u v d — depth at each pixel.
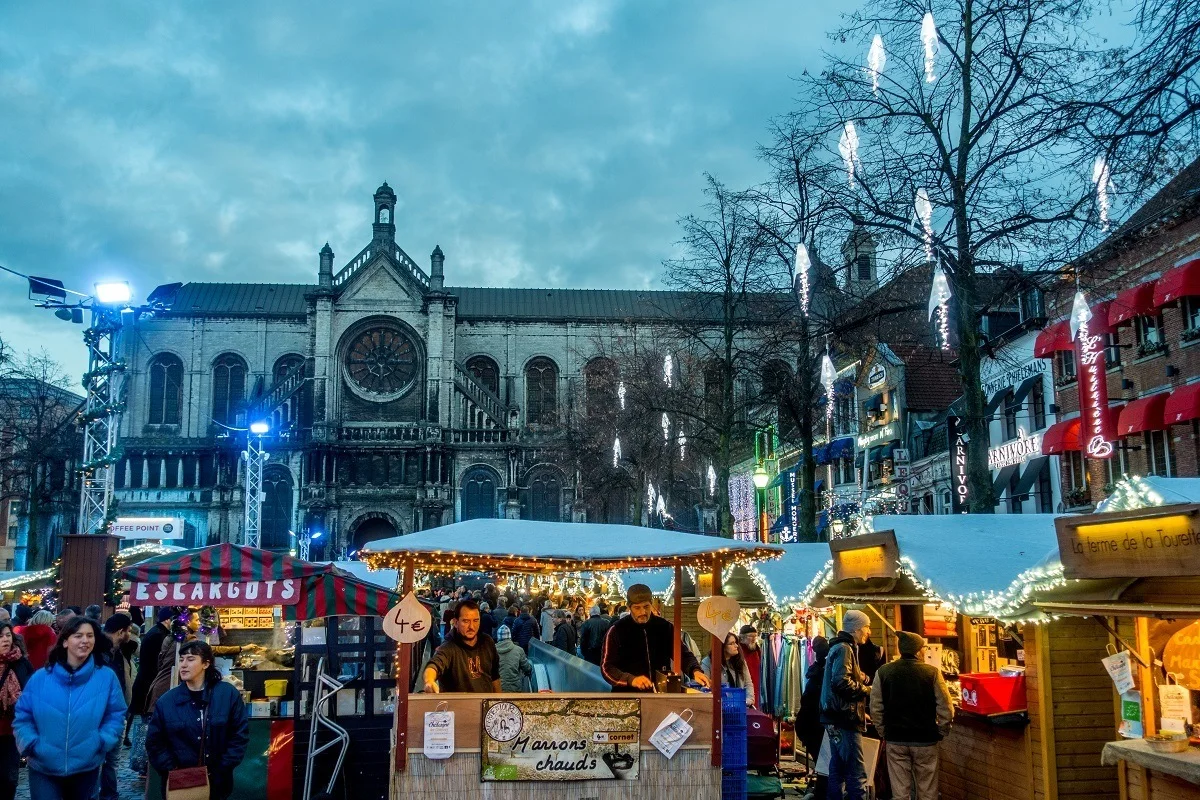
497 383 92.00
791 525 58.78
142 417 86.50
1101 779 10.97
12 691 10.65
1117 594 9.73
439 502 81.69
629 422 49.81
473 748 9.21
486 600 35.69
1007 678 11.47
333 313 85.06
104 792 13.76
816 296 28.64
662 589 22.53
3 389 66.75
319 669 13.47
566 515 82.00
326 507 80.12
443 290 85.81
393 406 84.69
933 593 11.86
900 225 19.98
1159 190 13.90
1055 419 36.00
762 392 32.31
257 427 64.88
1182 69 11.09
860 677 12.37
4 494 66.38
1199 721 9.33
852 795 12.00
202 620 23.25
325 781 13.46
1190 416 26.81
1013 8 19.45
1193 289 26.97
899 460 45.69
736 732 10.86
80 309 35.47
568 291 98.81
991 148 19.94
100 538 28.27
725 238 34.50
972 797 12.52
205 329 89.06
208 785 9.19
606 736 9.39
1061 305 33.22
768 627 20.55
